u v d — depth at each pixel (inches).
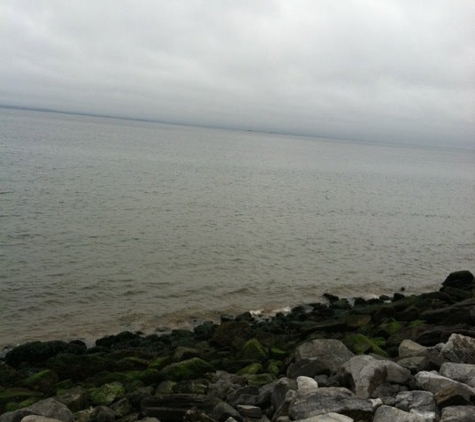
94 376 442.6
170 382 385.7
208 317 756.0
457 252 1343.5
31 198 1448.1
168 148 4835.1
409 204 2209.6
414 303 705.6
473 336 449.4
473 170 6491.1
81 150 3408.0
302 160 5007.4
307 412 279.4
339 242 1304.1
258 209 1680.6
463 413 268.5
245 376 400.8
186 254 1056.2
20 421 298.4
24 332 658.8
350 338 477.4
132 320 723.4
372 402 288.0
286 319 732.7
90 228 1182.3
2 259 902.4
